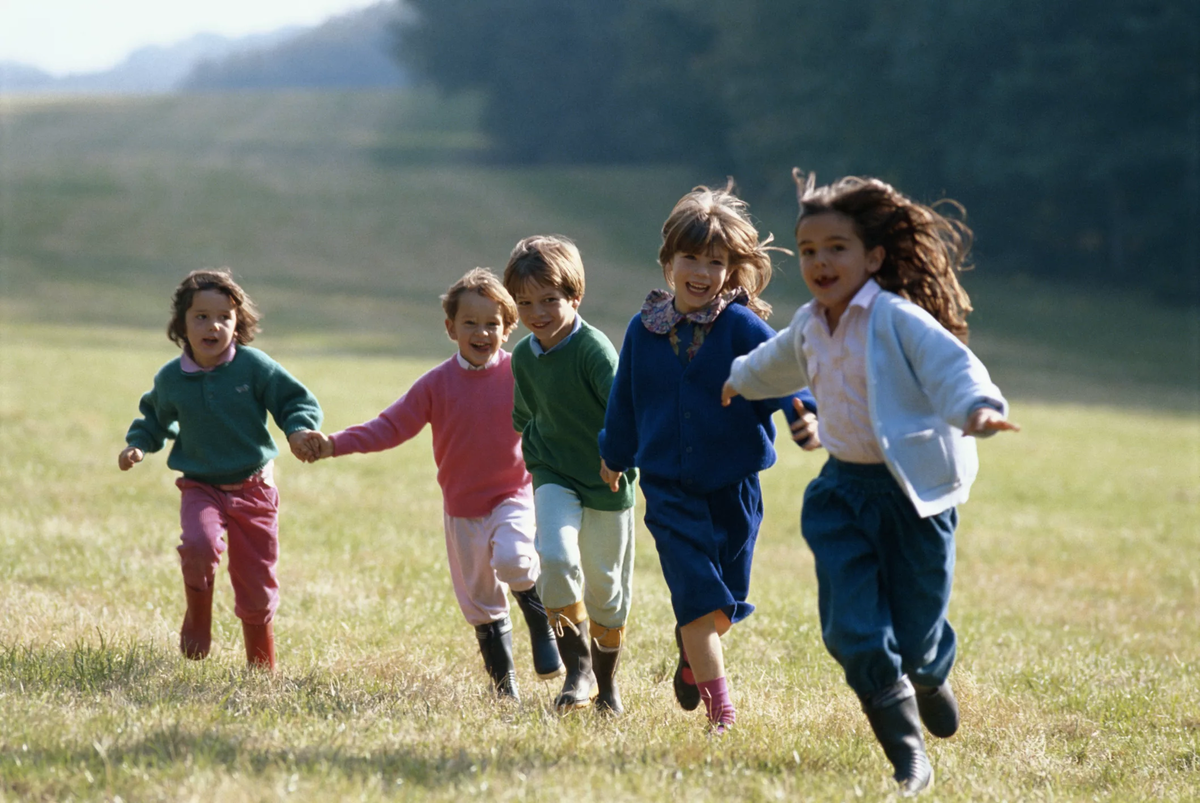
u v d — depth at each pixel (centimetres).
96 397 2819
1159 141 6981
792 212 10212
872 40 8006
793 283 7775
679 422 733
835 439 633
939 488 609
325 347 5084
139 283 6875
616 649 810
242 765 588
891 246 636
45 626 959
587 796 560
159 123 13962
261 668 849
